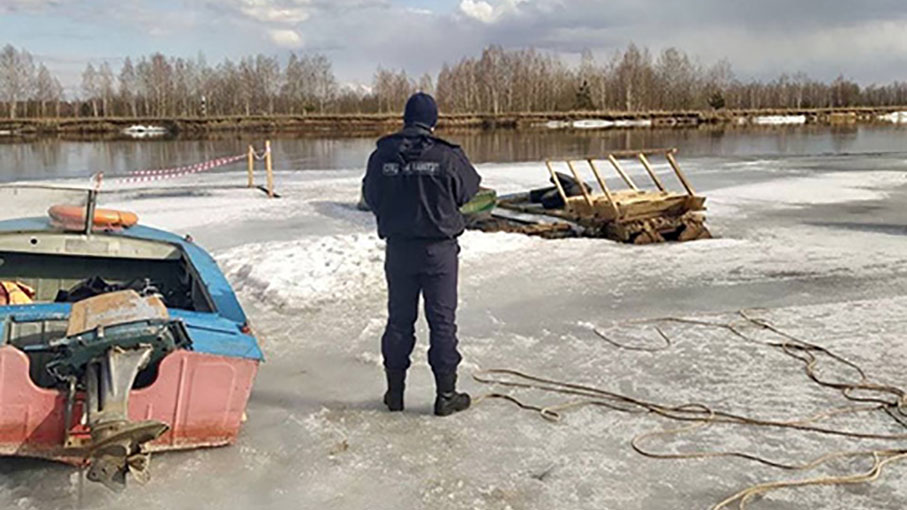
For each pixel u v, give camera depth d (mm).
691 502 3273
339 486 3420
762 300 6820
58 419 3281
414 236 3982
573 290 7254
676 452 3762
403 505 3260
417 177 3920
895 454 3707
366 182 4078
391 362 4180
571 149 34656
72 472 3494
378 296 6844
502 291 7215
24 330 3770
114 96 80875
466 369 4973
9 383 3191
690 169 21266
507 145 38625
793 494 3330
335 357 5219
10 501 3242
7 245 5297
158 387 3371
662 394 4539
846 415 4195
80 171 24375
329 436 3938
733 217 12250
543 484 3439
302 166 24969
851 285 7375
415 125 4008
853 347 5379
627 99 82812
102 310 3479
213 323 3939
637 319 6207
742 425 4082
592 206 10141
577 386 4664
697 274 7945
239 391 3568
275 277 7160
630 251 9195
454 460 3678
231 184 18047
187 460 3619
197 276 4922
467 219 10492
